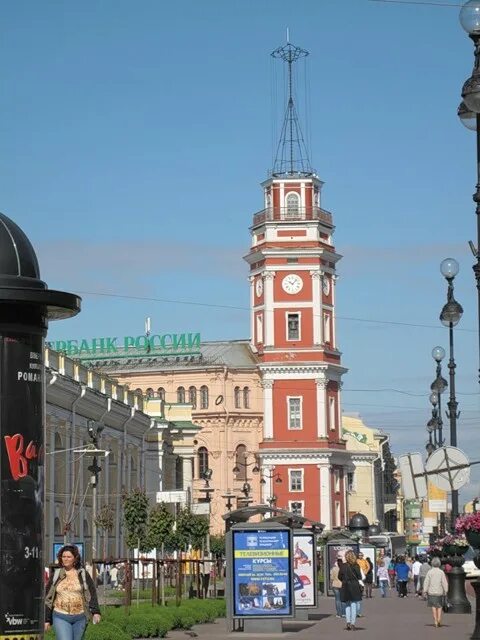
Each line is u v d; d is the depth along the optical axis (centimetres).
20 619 1538
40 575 1564
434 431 5878
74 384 6869
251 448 13825
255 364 13912
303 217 13212
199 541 6162
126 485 8656
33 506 1559
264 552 3591
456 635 3472
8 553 1538
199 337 14125
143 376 14125
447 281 3831
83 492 7425
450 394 3997
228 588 3597
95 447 5978
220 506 13625
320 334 13125
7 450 1544
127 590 3669
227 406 13800
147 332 14325
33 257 1587
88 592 1906
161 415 9744
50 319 1667
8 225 1577
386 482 19650
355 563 3869
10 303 1548
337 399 13338
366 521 9300
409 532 15038
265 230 13275
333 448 13075
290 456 12975
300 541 4384
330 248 13312
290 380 13088
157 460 9538
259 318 13362
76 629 1889
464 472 3177
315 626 4044
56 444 6888
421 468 3359
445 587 3966
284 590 3584
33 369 1567
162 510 5822
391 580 9181
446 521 7575
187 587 6334
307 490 12962
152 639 3397
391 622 4234
